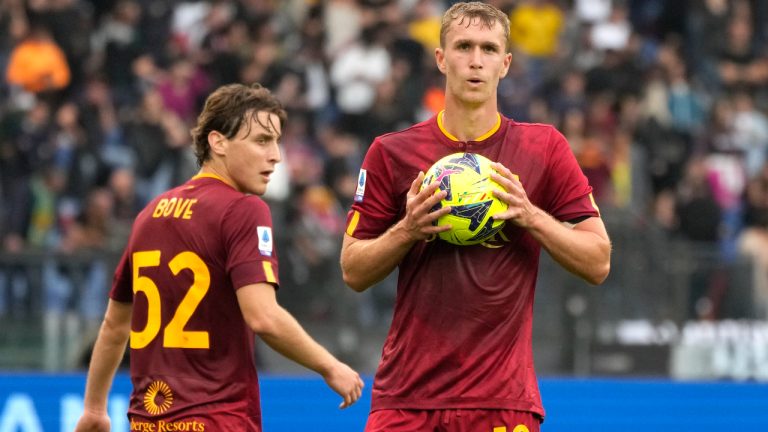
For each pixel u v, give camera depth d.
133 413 17.84
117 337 18.80
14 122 41.66
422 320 17.53
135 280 18.05
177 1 51.03
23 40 45.50
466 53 17.31
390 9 50.25
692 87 51.97
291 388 34.38
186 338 17.56
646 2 56.16
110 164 42.06
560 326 37.22
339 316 36.22
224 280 17.59
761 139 50.97
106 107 43.75
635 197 47.03
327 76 48.28
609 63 49.44
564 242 17.08
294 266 36.22
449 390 17.38
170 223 17.81
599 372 37.19
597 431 35.66
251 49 47.03
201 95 46.41
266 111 18.05
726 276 37.84
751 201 45.66
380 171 17.86
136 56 47.81
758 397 36.41
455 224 16.86
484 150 17.61
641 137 47.91
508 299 17.38
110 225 38.44
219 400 17.50
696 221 43.78
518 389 17.36
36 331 34.28
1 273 34.34
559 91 48.53
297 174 41.31
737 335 37.59
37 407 32.69
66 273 34.62
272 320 17.27
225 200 17.69
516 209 16.81
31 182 40.78
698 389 36.19
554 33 52.34
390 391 17.75
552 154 17.67
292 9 51.75
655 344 37.38
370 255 17.42
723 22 54.66
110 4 50.75
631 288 37.59
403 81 46.94
